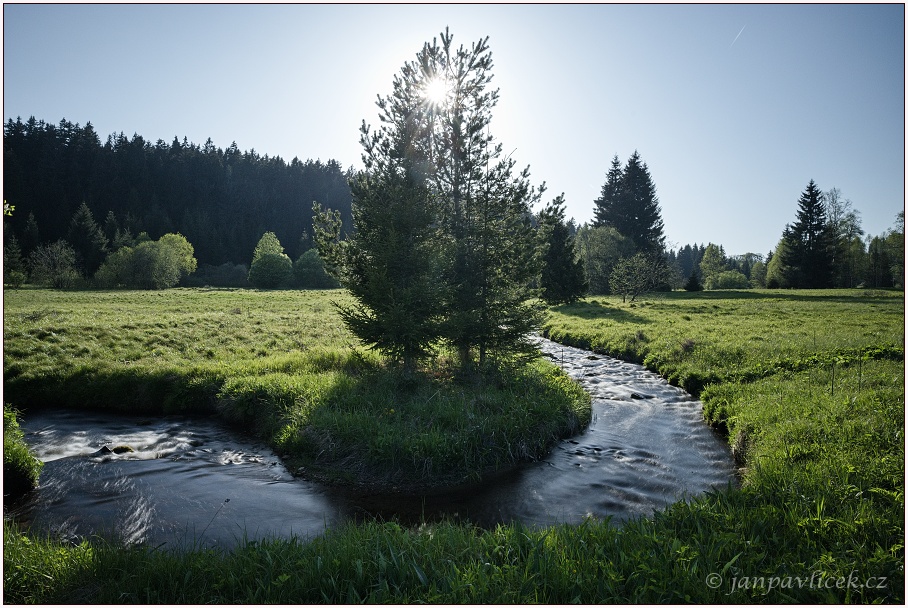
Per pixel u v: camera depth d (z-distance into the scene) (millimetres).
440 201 15359
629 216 89812
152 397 14703
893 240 77125
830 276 76438
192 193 143875
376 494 9445
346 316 14242
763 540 6148
